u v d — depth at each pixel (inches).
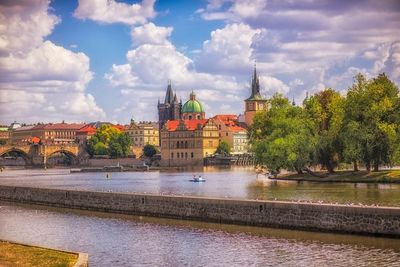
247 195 4945.9
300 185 6048.2
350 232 2955.2
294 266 2385.6
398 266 2320.4
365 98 6161.4
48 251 2454.5
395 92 6279.5
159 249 2832.2
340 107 6619.1
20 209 4906.5
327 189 5260.8
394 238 2797.7
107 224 3762.3
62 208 4945.9
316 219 3088.1
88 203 4731.8
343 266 2349.9
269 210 3309.5
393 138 5767.7
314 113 7544.3
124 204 4328.3
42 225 3809.1
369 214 2883.9
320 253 2583.7
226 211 3538.4
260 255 2608.3
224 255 2637.8
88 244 3031.5
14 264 2203.5
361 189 5123.0
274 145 6811.0
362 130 5954.7
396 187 5265.8
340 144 6333.7
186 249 2805.1
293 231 3139.8
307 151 6727.4
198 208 3715.6
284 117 7386.8
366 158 6053.2
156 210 4035.4
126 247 2910.9
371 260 2423.7
